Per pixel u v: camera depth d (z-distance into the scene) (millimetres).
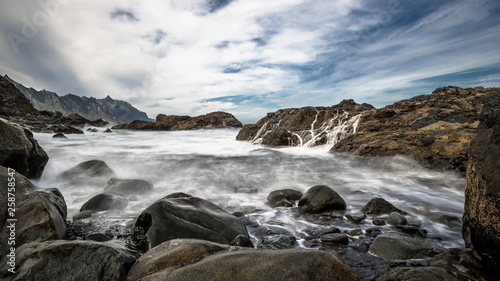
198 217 3562
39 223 2908
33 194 3299
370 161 9719
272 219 4648
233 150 15602
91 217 4445
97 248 2379
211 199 5902
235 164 10594
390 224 4250
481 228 2488
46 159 6844
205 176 8500
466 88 15578
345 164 10305
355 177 8305
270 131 18438
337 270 1895
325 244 3539
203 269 1931
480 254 2555
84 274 2199
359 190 6703
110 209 4871
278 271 1851
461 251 2723
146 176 8477
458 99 12781
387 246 3209
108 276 2215
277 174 8781
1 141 5020
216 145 18500
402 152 9227
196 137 27094
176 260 2129
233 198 6008
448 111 11148
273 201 5656
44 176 7211
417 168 8469
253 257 1992
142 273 2066
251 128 21641
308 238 3797
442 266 2562
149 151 14883
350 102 20016
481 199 2539
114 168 9547
